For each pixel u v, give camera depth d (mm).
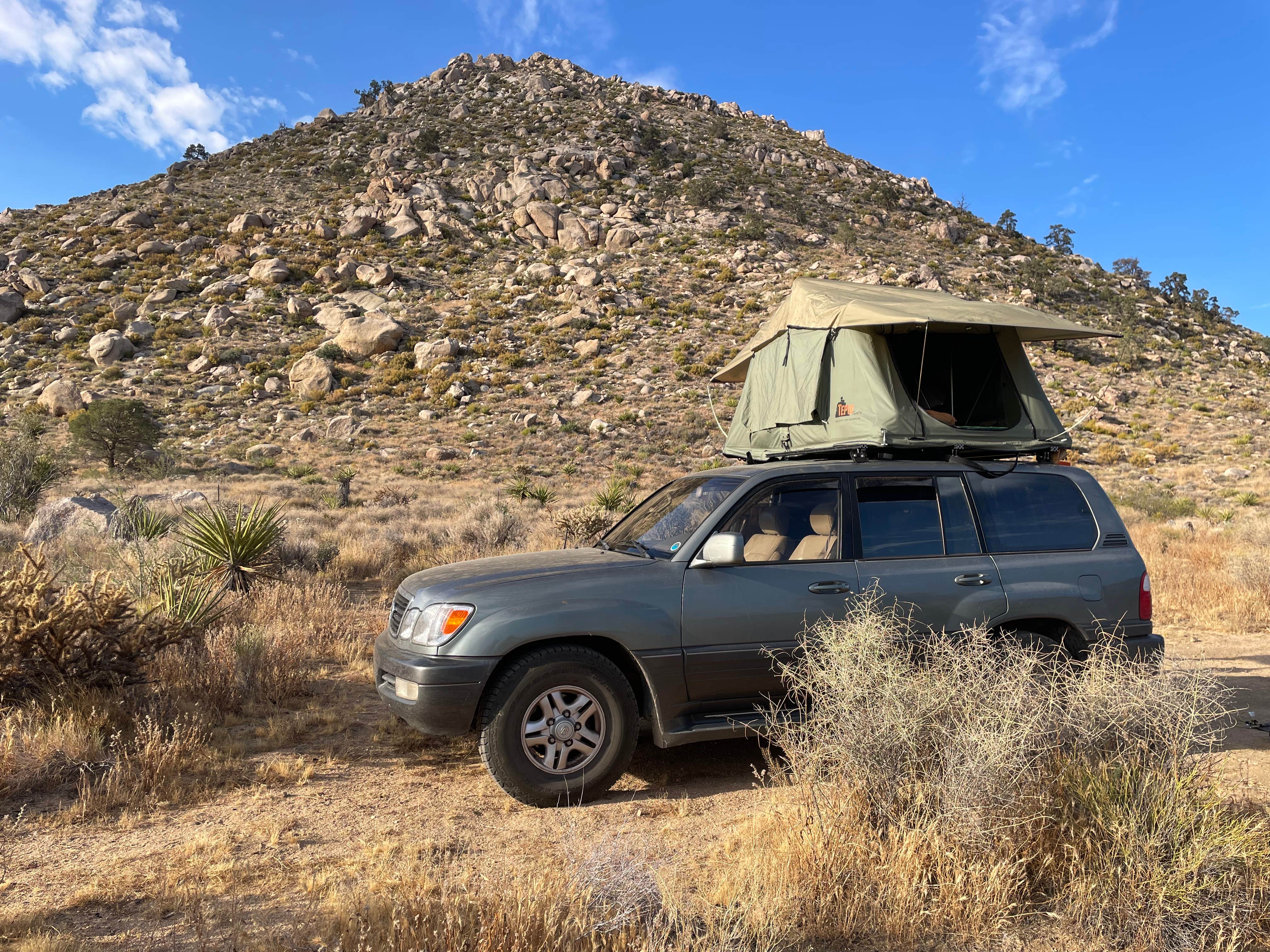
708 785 4422
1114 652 4176
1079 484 5184
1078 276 91000
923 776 3254
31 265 69250
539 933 2486
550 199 91688
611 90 148125
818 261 81125
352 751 4883
